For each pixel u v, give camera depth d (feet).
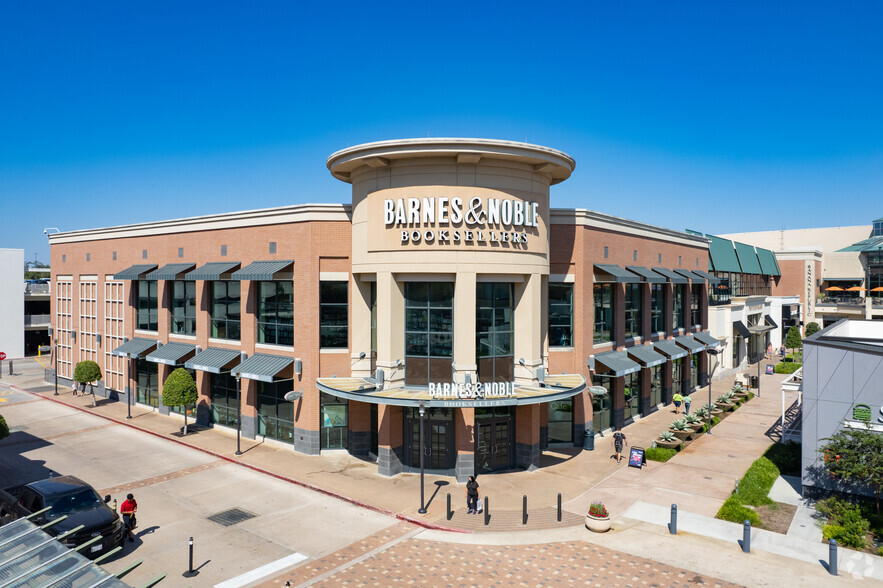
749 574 53.21
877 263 261.03
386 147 77.46
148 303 124.88
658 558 56.65
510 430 85.76
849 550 58.13
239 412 102.27
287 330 96.94
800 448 93.86
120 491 75.66
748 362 205.87
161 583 51.57
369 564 55.62
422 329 81.71
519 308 84.84
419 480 80.07
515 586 51.47
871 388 69.10
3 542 36.99
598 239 104.42
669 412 125.29
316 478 80.33
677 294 140.36
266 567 54.85
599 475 82.53
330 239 92.07
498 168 79.87
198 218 109.70
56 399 135.33
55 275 152.76
